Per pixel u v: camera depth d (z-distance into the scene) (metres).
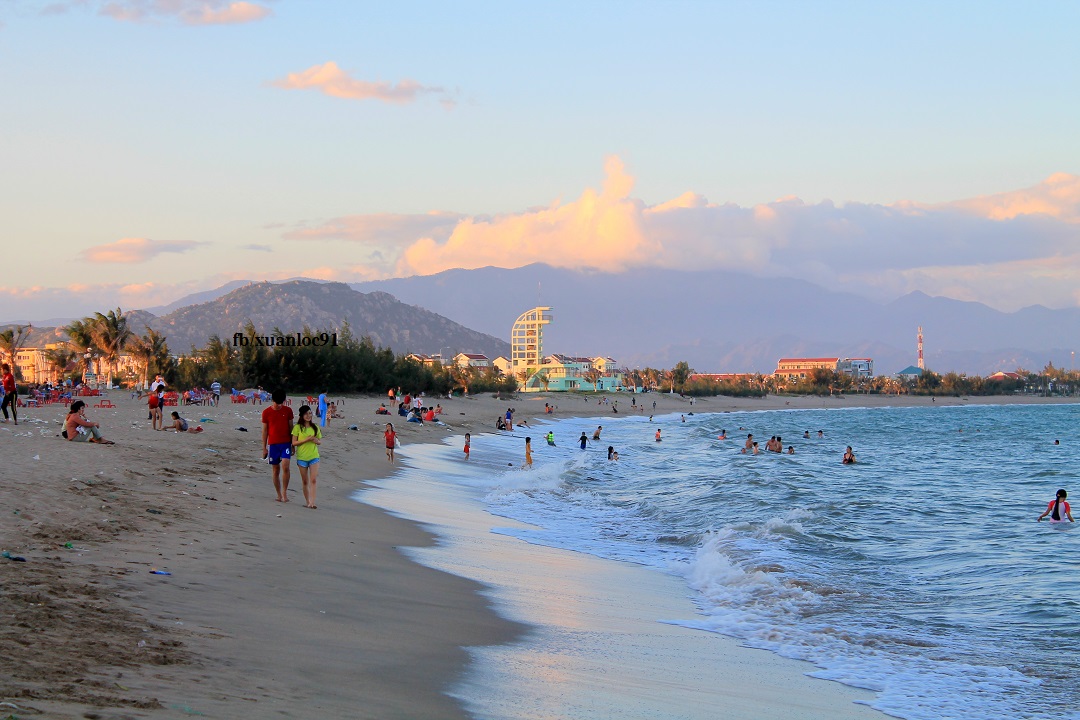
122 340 95.19
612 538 19.48
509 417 72.19
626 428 94.31
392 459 33.00
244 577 10.59
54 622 7.22
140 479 17.12
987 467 43.78
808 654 10.39
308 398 80.50
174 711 5.51
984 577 15.64
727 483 30.84
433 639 9.19
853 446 63.06
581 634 10.45
